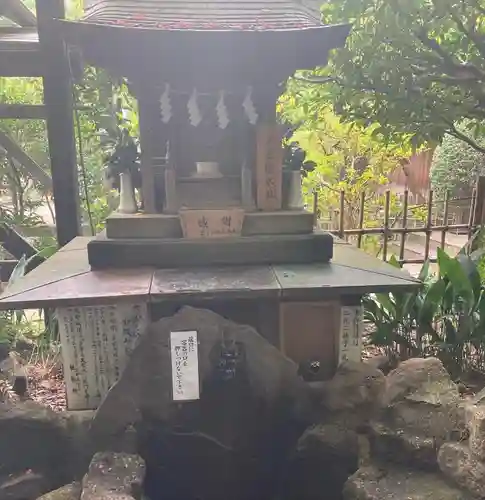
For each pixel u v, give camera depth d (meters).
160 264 2.98
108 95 4.77
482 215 5.13
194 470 2.70
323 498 2.65
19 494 2.49
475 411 2.32
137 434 2.56
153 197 3.15
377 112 3.93
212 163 3.29
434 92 3.91
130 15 2.85
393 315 3.78
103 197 5.71
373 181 7.01
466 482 2.19
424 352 3.74
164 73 2.98
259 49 2.85
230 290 2.55
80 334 2.71
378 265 3.03
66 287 2.62
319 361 2.93
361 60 3.78
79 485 2.47
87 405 2.80
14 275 3.88
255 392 2.61
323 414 2.64
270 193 3.19
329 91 4.23
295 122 4.96
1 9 4.46
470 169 7.93
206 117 3.23
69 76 4.07
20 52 3.96
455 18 3.50
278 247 3.03
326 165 7.09
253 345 2.58
